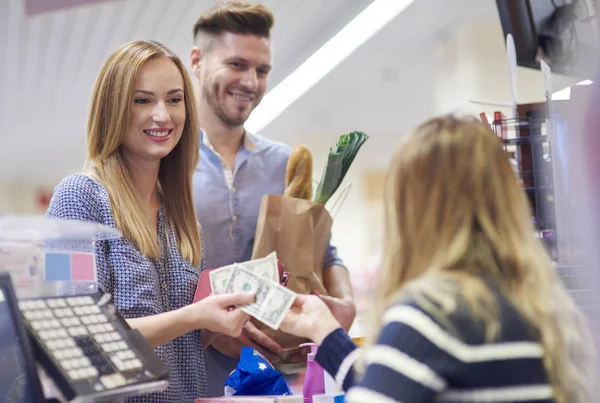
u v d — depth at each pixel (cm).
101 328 157
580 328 152
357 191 1173
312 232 256
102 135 229
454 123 147
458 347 128
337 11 628
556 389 133
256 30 302
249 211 299
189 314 195
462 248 138
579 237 200
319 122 1079
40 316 151
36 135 1136
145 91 227
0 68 796
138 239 220
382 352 130
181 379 228
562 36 243
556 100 212
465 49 704
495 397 128
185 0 615
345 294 281
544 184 228
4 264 160
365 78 859
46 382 149
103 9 629
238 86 299
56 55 759
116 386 147
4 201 1548
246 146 308
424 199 143
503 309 133
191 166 243
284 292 188
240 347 247
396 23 674
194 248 239
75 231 171
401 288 144
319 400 197
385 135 1162
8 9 627
